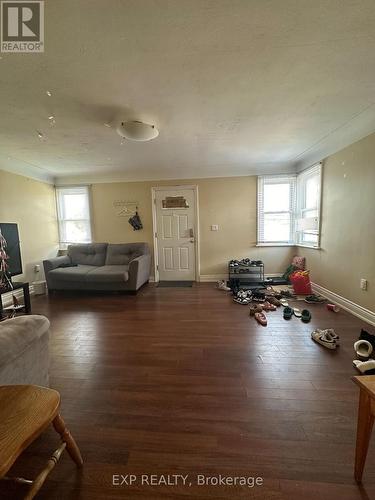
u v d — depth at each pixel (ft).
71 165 13.61
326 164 11.71
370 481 3.46
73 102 6.86
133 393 5.42
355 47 4.96
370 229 8.90
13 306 11.17
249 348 7.27
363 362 6.09
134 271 13.38
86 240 16.71
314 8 4.05
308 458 3.82
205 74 5.77
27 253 13.88
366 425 3.31
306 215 14.20
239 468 3.69
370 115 8.14
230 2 3.91
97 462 3.83
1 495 3.44
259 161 14.03
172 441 4.17
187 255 16.35
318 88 6.50
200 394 5.33
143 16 4.13
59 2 3.86
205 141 10.35
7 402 3.26
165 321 9.56
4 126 8.34
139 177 15.90
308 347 7.26
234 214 15.72
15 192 13.07
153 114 7.73
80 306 11.77
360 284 9.46
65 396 5.36
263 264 15.71
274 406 4.92
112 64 5.30
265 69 5.64
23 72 5.47
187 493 3.37
